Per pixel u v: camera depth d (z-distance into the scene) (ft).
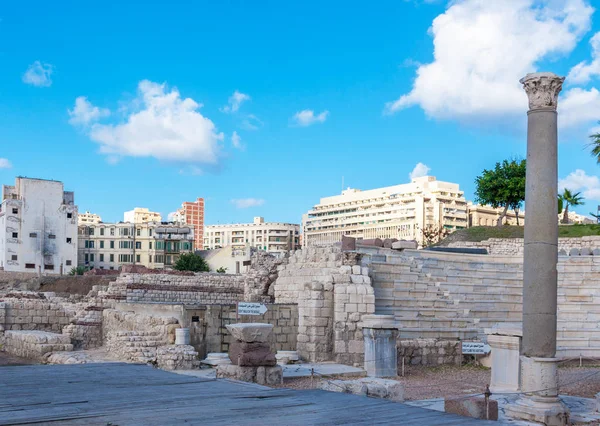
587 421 60.80
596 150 178.19
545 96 61.21
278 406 46.73
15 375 60.49
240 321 110.63
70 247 390.21
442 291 131.23
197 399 48.21
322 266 123.65
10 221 370.53
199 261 414.62
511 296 140.46
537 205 60.39
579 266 147.84
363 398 51.65
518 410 59.21
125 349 101.71
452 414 47.01
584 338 122.31
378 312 117.39
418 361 109.70
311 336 110.01
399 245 138.92
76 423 39.01
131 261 468.34
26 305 135.95
